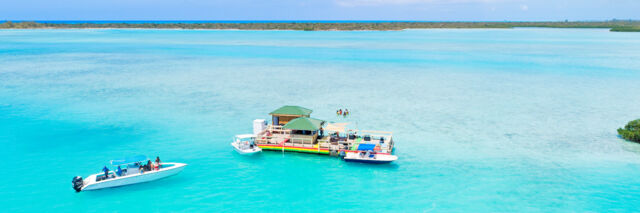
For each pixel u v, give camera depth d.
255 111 50.12
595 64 97.69
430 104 54.34
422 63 100.38
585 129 42.56
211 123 44.62
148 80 72.62
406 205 26.50
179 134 40.53
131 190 28.27
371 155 33.22
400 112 49.81
